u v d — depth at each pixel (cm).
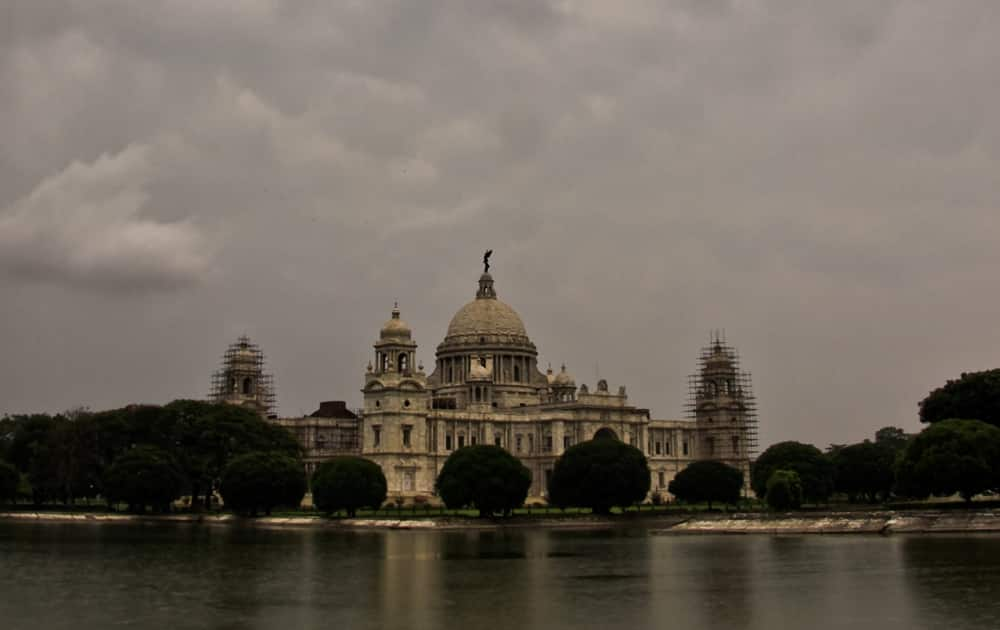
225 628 8212
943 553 12988
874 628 8031
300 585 10506
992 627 7969
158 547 14888
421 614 8762
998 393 19938
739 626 8175
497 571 11694
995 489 19262
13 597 9738
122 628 8219
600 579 10925
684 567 12044
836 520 17875
